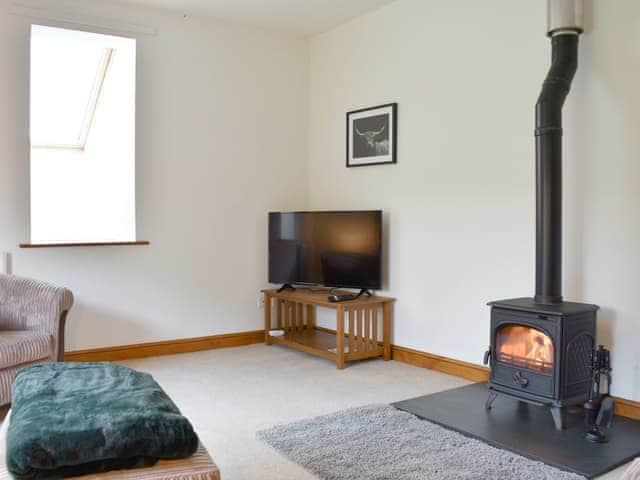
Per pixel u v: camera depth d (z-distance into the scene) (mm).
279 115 5195
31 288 3422
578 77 3275
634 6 3045
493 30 3732
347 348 4418
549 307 2965
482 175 3820
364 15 4699
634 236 3066
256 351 4777
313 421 3070
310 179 5355
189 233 4754
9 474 1641
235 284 4992
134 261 4516
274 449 2744
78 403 1886
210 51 4797
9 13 3982
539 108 3119
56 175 5199
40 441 1623
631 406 3092
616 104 3123
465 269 3947
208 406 3381
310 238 4781
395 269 4492
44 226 5086
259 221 5113
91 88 5016
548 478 2402
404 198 4398
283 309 5215
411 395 3578
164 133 4609
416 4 4254
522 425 2988
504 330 3143
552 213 3086
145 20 4484
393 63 4461
